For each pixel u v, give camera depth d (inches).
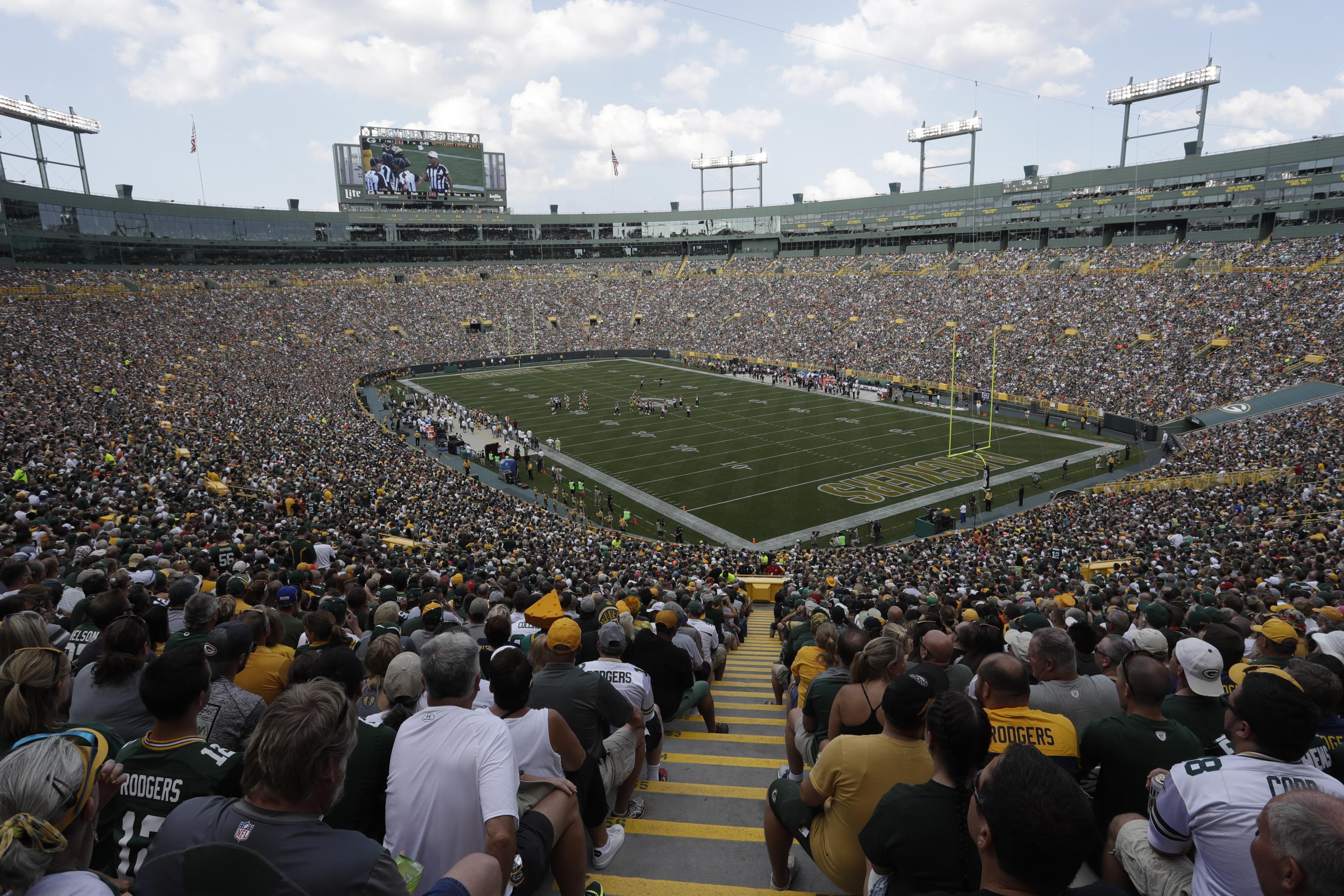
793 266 4237.2
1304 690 128.8
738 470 1764.3
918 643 294.2
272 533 767.7
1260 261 2561.5
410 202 4128.9
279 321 3142.2
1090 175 3255.4
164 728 132.9
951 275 3376.0
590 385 2883.9
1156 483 1446.9
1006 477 1674.5
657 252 4825.3
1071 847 87.4
